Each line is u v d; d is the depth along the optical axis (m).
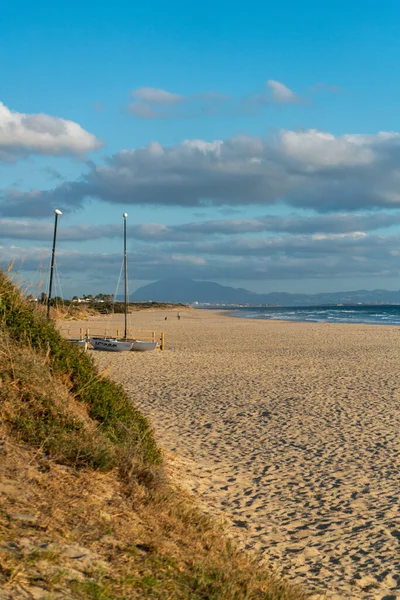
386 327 61.53
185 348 36.41
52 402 7.30
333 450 11.57
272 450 11.58
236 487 9.28
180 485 8.73
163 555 5.04
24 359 7.88
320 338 45.06
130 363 27.55
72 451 6.44
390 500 8.74
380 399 17.42
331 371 24.27
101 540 4.88
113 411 8.71
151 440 9.10
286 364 26.97
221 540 6.40
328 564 6.61
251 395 18.23
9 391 7.07
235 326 65.19
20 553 4.12
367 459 10.92
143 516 5.80
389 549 7.04
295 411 15.60
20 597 3.56
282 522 7.84
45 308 9.78
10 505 4.88
